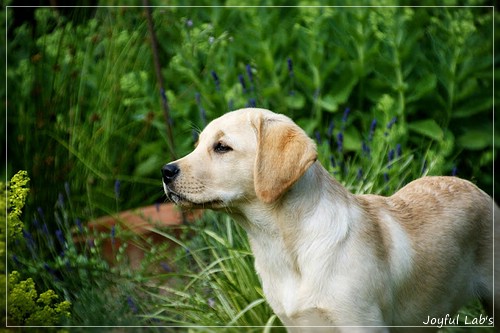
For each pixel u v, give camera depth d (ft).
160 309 17.34
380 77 22.76
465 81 22.66
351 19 22.76
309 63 22.61
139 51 24.66
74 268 18.08
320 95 22.68
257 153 13.37
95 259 18.62
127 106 23.90
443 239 14.48
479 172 22.29
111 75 23.70
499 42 23.59
